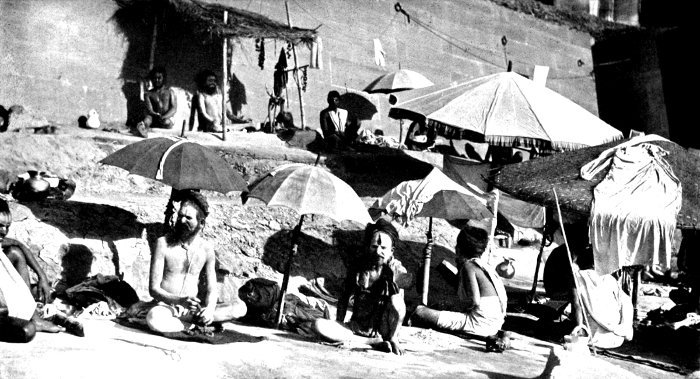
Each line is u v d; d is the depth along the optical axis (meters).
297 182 9.45
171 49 18.98
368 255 9.23
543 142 13.48
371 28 23.06
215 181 9.38
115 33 18.38
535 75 16.86
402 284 12.52
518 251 15.52
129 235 10.48
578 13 27.67
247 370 7.54
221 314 8.79
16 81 17.17
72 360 6.88
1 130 15.09
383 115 22.80
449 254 13.57
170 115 17.75
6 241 8.45
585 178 11.21
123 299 9.38
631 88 29.20
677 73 28.67
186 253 8.80
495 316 10.23
